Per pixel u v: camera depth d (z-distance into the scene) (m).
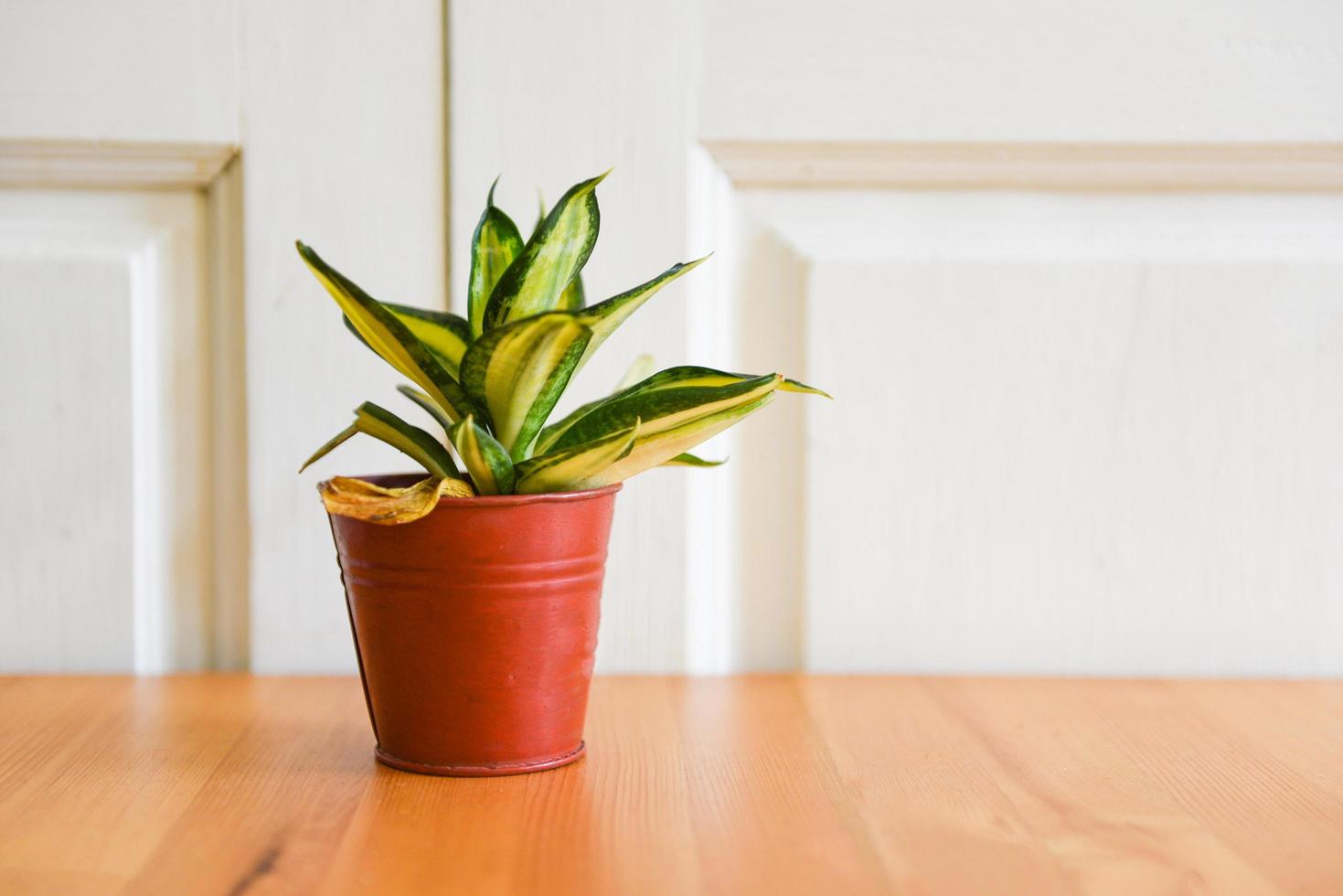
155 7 1.06
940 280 1.08
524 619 0.90
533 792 0.89
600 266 1.08
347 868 0.82
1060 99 1.08
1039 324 1.08
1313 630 1.09
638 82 1.07
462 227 1.07
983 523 1.09
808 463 1.09
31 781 0.91
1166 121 1.08
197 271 1.08
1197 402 1.09
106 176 1.07
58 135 1.06
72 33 1.06
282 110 1.06
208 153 1.07
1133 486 1.09
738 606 1.10
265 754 0.94
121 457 1.07
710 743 0.96
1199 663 1.09
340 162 1.07
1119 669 1.09
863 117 1.08
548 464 0.89
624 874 0.82
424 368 0.88
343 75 1.07
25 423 1.07
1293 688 1.06
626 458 0.91
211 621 1.09
